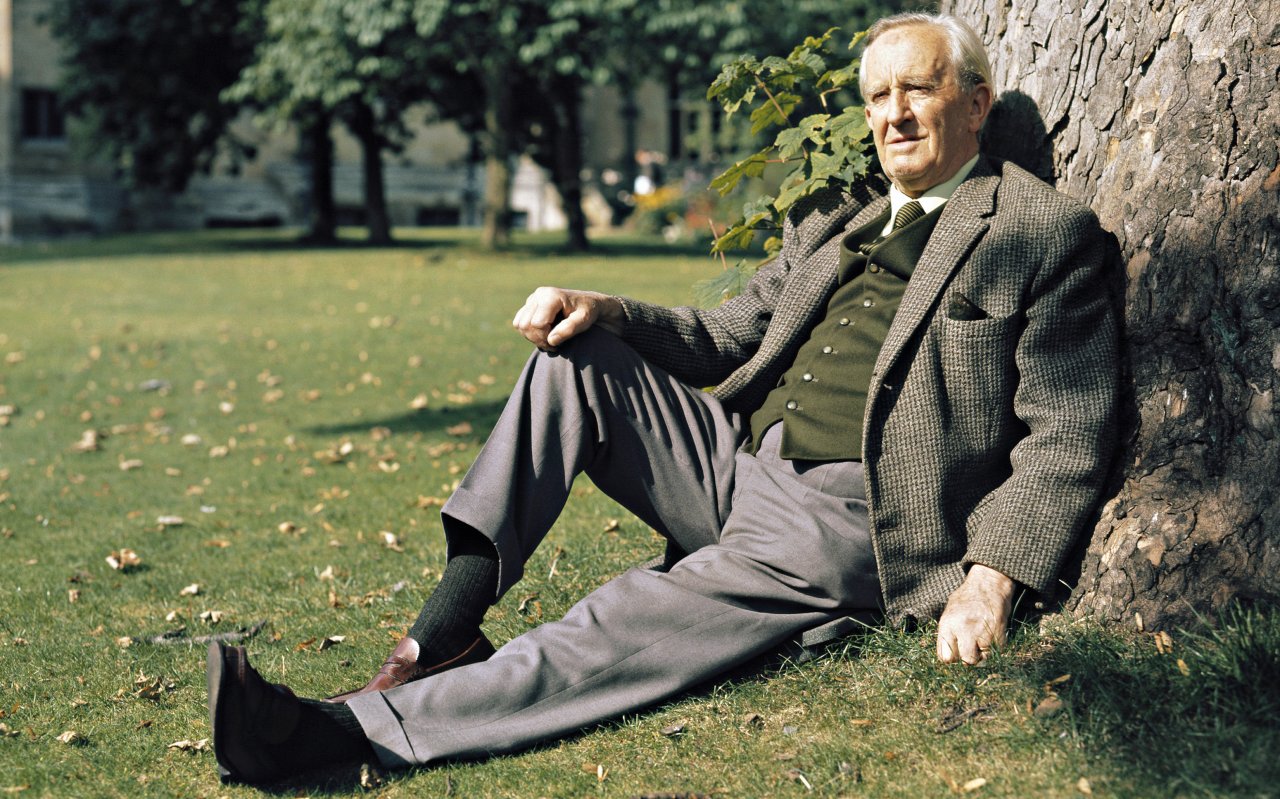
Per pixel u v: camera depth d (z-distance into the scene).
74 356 9.92
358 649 3.21
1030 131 2.99
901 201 2.83
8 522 5.11
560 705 2.46
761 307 2.98
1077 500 2.53
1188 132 2.58
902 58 2.67
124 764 2.52
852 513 2.61
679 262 17.28
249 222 32.41
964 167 2.76
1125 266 2.67
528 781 2.31
